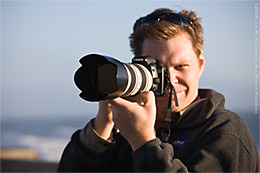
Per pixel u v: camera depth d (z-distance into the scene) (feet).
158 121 6.10
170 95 5.44
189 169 4.70
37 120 236.63
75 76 4.34
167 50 5.58
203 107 5.84
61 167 6.39
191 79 5.70
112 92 4.07
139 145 4.63
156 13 6.09
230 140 4.88
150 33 5.66
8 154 25.96
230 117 5.30
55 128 158.10
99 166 6.02
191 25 5.89
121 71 4.15
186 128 5.74
